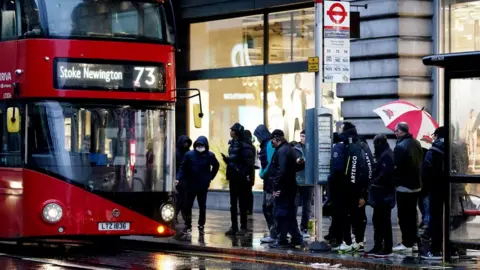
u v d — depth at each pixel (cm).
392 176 2147
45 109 2236
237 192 2717
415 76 3016
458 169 2014
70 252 2444
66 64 2244
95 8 2280
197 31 3744
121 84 2288
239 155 2711
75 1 2267
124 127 2292
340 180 2245
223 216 3372
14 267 2084
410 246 2242
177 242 2542
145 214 2305
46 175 2234
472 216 2006
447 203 2027
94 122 2264
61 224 2231
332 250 2309
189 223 2758
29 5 2261
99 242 2664
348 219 2262
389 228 2164
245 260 2252
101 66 2272
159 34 2350
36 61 2239
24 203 2252
